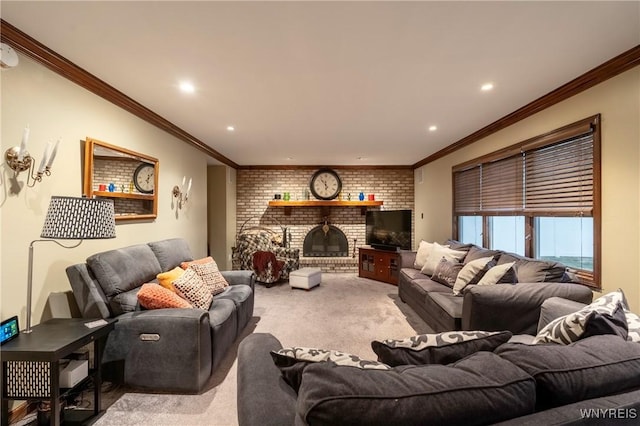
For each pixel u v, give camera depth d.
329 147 4.91
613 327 1.23
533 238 3.17
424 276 3.89
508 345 1.00
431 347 1.08
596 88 2.31
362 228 6.76
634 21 1.70
